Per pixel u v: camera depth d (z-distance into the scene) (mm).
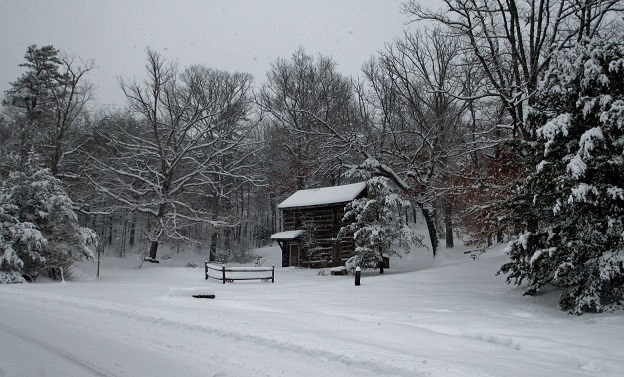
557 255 12883
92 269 34781
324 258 34688
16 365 6340
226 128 49312
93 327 8992
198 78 49781
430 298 15281
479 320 10570
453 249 34812
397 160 35625
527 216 15328
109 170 41188
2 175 32125
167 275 31297
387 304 13711
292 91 50406
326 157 33750
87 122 51062
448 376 5344
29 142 36156
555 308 13828
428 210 32375
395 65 35094
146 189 43656
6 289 16031
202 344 7367
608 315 11820
